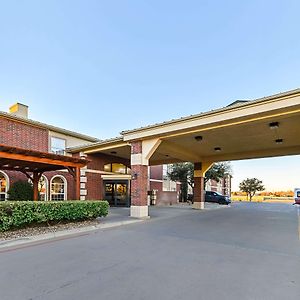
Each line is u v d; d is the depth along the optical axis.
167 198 28.75
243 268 5.19
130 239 8.05
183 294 3.88
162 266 5.25
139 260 5.68
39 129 17.80
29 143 17.02
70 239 8.02
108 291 3.97
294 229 10.48
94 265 5.28
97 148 18.27
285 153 17.58
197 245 7.26
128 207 20.98
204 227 10.84
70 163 12.40
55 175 18.11
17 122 16.42
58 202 9.97
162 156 20.67
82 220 11.19
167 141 15.62
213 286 4.21
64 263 5.41
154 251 6.50
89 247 6.91
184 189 34.53
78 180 12.71
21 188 15.38
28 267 5.14
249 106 10.19
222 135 13.95
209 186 46.00
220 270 5.04
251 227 10.95
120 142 16.69
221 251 6.59
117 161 21.98
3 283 4.30
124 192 21.67
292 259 5.91
